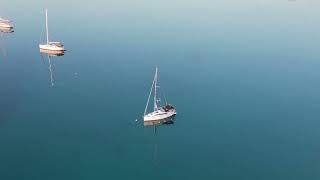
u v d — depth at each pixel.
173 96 100.38
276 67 120.56
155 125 87.81
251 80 111.12
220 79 111.00
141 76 111.50
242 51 132.88
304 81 111.38
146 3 195.12
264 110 94.81
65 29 149.50
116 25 156.00
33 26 152.50
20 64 118.31
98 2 194.38
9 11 171.88
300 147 80.44
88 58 123.44
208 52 130.75
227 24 163.12
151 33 147.62
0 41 136.38
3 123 85.19
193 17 171.75
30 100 96.12
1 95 98.06
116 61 121.38
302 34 153.62
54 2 191.38
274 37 148.75
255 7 197.38
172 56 126.31
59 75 111.19
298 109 95.56
